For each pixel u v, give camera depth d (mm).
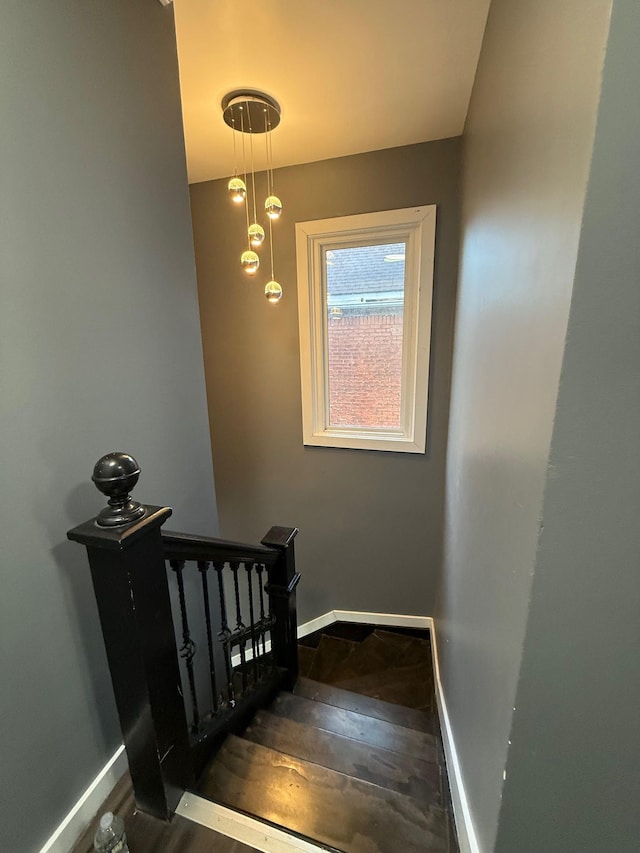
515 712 704
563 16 581
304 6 1262
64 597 959
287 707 1700
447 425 2445
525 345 737
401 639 2908
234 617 2941
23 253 831
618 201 477
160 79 1216
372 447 2732
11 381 818
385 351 2650
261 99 1729
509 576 787
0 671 817
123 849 969
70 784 992
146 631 905
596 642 630
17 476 837
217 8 1261
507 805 762
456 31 1357
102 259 1034
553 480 585
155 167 1212
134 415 1173
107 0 1015
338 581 3070
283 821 1074
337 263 2582
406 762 1386
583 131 492
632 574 590
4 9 770
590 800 712
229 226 2641
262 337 2775
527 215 755
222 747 1288
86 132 969
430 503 2727
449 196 2207
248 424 2971
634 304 502
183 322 1378
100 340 1042
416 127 2012
